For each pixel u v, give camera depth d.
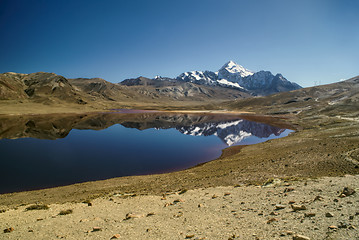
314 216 9.34
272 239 7.66
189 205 14.12
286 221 9.26
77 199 19.09
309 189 14.55
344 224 7.94
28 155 44.44
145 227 10.63
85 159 41.84
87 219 12.37
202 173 27.58
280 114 140.12
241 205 13.02
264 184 18.08
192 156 44.22
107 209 14.48
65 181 29.64
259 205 12.55
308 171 21.73
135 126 100.94
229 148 50.78
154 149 51.66
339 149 28.67
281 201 12.70
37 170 34.47
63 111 156.88
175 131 85.00
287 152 32.88
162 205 14.63
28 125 92.69
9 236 10.42
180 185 21.70
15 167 36.06
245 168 26.48
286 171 22.78
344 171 19.84
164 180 25.58
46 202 19.05
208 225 10.17
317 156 26.97
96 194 20.31
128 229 10.50
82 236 10.04
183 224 10.65
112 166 37.12
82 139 65.50
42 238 10.08
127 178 28.42
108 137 69.75
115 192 20.58
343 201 10.89
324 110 102.56
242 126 97.81
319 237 7.32
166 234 9.51
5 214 14.51
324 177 18.03
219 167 30.20
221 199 14.99
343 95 141.12
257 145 49.59
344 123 58.91
